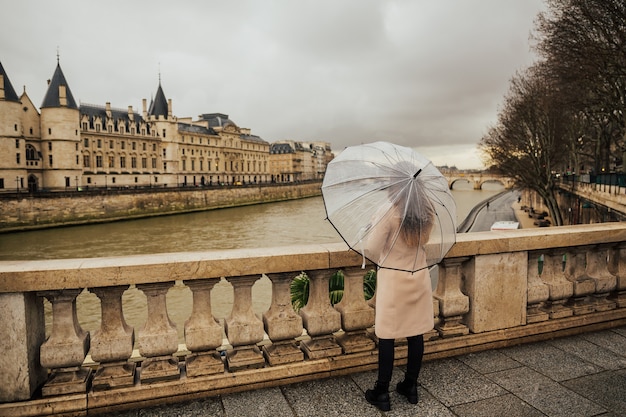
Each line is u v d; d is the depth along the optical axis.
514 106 43.88
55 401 3.43
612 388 3.86
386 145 3.56
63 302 3.49
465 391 3.83
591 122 41.47
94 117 91.75
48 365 3.47
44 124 77.94
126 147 98.00
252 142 147.25
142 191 78.06
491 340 4.66
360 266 4.13
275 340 4.00
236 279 3.84
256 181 148.75
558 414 3.46
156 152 106.56
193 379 3.70
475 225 55.62
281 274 3.94
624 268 5.44
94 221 68.56
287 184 130.88
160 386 3.61
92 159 90.19
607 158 41.56
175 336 3.71
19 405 3.38
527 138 43.53
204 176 123.25
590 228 5.20
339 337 4.29
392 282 3.36
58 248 47.72
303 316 4.11
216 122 134.62
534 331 4.86
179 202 86.62
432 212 3.25
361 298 4.21
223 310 23.38
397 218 3.17
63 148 78.50
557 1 27.50
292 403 3.62
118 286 3.57
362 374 4.11
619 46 24.52
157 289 3.68
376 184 3.20
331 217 3.16
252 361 3.88
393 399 3.70
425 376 4.11
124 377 3.59
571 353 4.57
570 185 48.06
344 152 3.57
